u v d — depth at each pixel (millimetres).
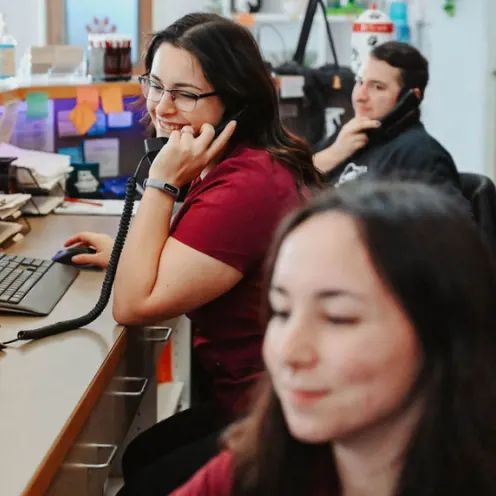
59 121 3141
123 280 1685
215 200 1697
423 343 658
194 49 1821
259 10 5074
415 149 2883
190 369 2771
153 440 1871
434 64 5160
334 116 3795
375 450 688
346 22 5105
